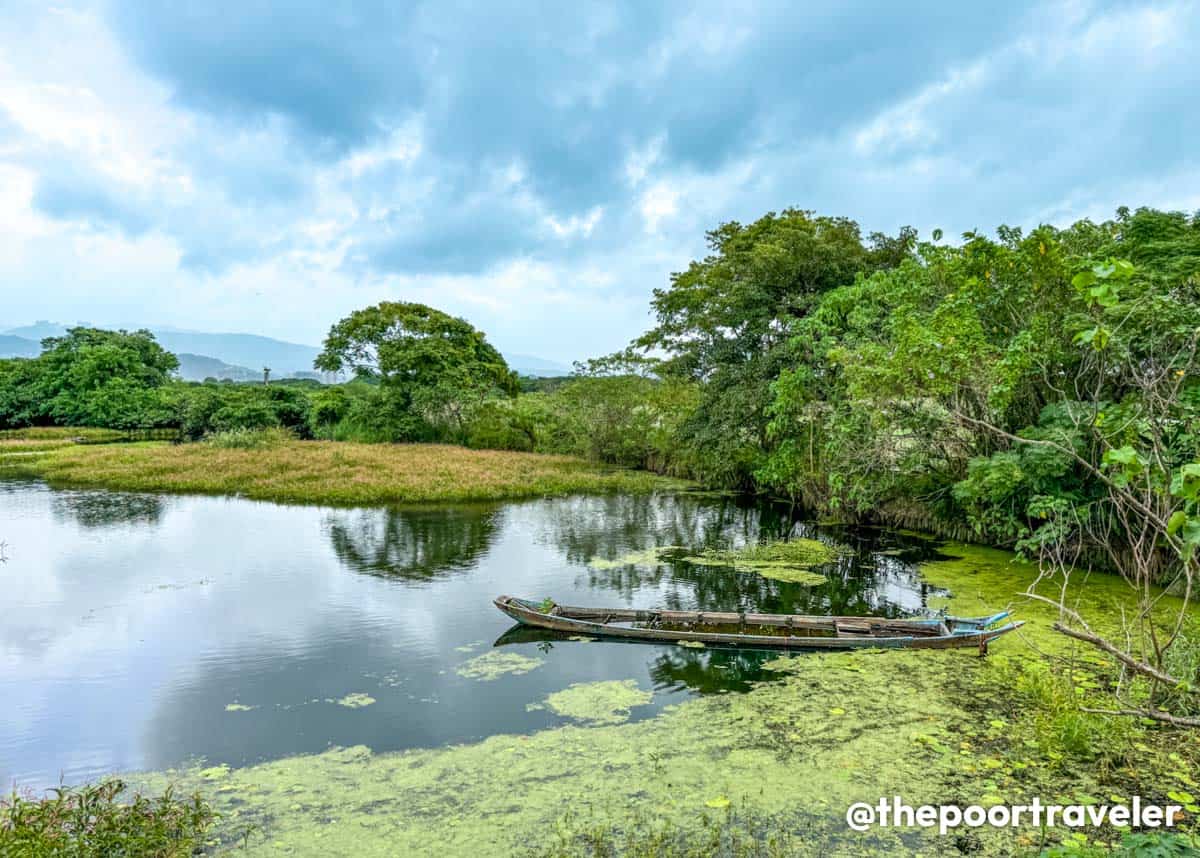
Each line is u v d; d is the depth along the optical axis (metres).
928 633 9.67
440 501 22.44
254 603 11.62
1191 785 5.91
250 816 5.71
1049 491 11.52
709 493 24.55
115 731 7.28
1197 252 10.12
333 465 26.48
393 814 5.72
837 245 19.81
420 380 38.69
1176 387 5.52
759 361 20.69
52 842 4.82
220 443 32.06
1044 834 5.23
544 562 14.54
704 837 5.30
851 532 17.38
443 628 10.41
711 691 8.07
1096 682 7.90
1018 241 12.81
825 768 6.30
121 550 15.30
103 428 44.34
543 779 6.24
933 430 14.68
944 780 6.07
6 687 8.38
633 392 31.28
